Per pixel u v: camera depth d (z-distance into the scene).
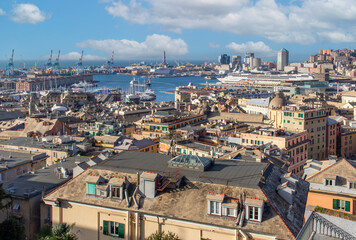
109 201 65.94
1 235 62.16
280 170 76.81
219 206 59.09
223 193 61.59
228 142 183.88
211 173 67.69
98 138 188.75
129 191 66.25
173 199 63.38
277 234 55.38
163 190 65.12
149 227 62.78
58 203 68.38
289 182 67.31
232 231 57.81
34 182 85.94
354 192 94.38
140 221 63.25
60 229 62.16
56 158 160.50
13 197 76.56
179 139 177.12
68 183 71.38
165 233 61.50
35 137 189.38
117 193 66.06
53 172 94.75
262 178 65.06
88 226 66.81
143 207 63.47
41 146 167.00
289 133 186.62
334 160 106.75
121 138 191.62
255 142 180.12
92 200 66.88
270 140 177.00
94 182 67.06
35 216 76.75
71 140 182.00
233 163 73.75
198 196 62.75
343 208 95.31
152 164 73.12
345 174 97.88
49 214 73.75
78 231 67.25
